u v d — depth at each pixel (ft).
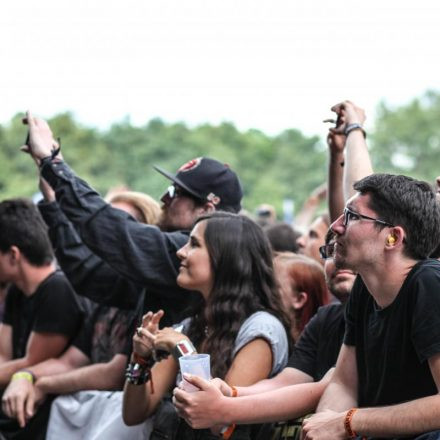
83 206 21.70
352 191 19.74
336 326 18.92
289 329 20.33
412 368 15.35
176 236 21.91
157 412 20.62
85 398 23.57
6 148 146.00
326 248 16.98
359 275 16.61
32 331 26.12
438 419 14.62
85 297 24.56
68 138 170.30
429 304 14.92
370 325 16.11
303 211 47.50
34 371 25.16
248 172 187.93
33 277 26.35
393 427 14.96
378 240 15.61
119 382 23.06
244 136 197.88
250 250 20.08
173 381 20.72
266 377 19.33
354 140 20.72
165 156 179.63
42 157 23.00
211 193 23.26
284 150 192.34
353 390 16.89
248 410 17.01
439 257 16.81
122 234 21.39
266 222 38.42
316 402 17.69
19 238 26.14
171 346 18.51
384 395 15.74
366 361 16.21
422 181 16.02
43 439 24.73
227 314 19.62
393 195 15.64
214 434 19.15
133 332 22.67
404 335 15.35
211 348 19.53
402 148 203.62
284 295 21.97
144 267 21.35
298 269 22.21
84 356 25.63
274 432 19.20
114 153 174.60
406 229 15.56
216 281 19.92
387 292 15.66
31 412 24.53
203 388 16.69
